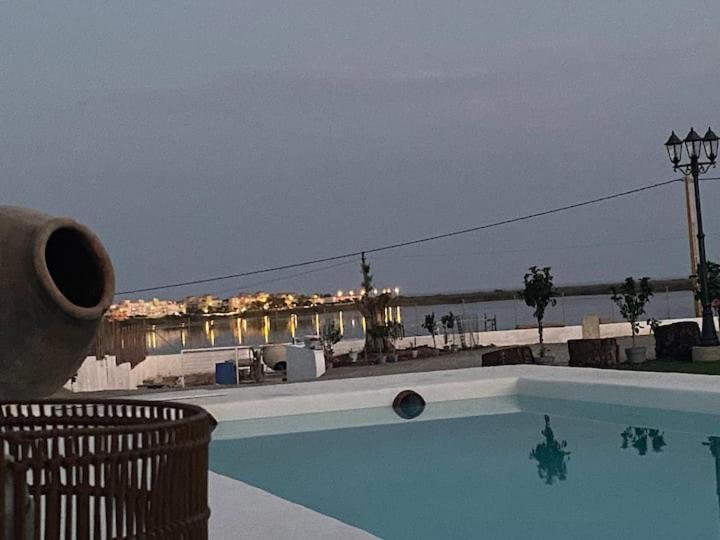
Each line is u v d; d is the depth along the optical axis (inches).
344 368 936.9
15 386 84.7
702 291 641.6
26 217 85.0
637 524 229.8
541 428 368.8
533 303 823.1
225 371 848.9
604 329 1152.8
